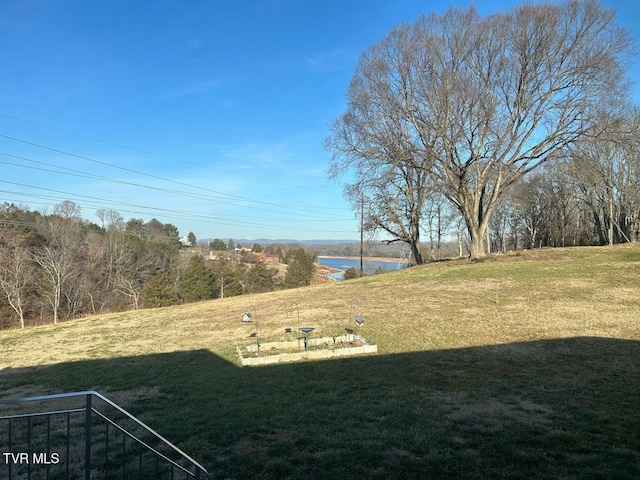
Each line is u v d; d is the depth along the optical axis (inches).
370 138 1036.5
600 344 381.1
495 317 521.3
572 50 900.0
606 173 1610.5
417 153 986.7
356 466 181.0
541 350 375.2
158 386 348.8
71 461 201.6
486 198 1298.0
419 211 1253.1
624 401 246.8
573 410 236.5
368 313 606.9
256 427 232.7
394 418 236.4
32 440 235.9
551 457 182.2
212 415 260.1
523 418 228.2
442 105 940.0
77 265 1786.4
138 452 208.8
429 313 572.7
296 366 380.2
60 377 411.2
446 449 193.6
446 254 3198.8
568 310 530.9
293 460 189.8
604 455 181.3
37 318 1638.8
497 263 956.0
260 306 788.6
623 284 663.1
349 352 410.9
